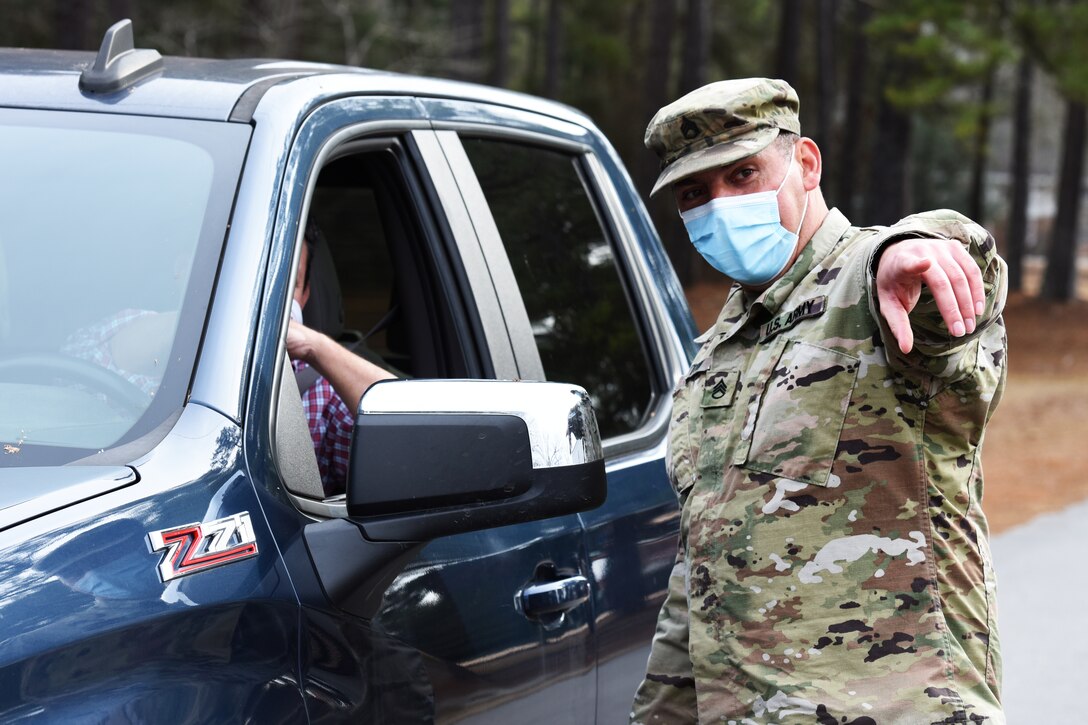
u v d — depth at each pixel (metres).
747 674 2.51
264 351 2.41
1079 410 23.23
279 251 2.54
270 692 2.08
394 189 3.21
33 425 2.27
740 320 2.71
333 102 2.94
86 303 2.48
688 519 2.68
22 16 23.91
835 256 2.65
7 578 1.89
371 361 3.53
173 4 22.12
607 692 3.21
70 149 2.72
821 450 2.49
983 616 2.56
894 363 2.43
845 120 47.50
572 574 3.08
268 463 2.32
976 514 2.58
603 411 3.62
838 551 2.48
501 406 2.28
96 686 1.88
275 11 21.38
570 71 49.59
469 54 24.81
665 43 32.28
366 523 2.29
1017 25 28.28
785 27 38.84
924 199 64.12
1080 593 9.28
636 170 34.50
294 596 2.22
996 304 2.32
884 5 29.72
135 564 2.02
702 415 2.71
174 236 2.54
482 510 2.28
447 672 2.60
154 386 2.32
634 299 3.99
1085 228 111.88
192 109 2.78
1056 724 6.64
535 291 3.50
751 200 2.69
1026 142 55.53
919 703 2.42
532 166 3.73
